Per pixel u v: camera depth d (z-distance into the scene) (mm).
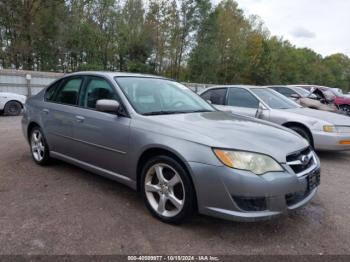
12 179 4156
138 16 35062
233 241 2793
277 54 56469
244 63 45969
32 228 2873
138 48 34969
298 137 3320
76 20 28703
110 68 35031
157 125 3156
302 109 6605
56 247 2582
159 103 3787
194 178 2771
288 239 2863
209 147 2746
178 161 2928
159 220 3119
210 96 7539
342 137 5645
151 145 3086
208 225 3061
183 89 4449
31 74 15930
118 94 3605
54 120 4344
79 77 4258
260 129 3266
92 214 3207
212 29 38969
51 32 27672
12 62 26172
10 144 6188
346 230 3068
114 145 3477
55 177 4297
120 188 3955
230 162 2650
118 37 33938
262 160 2686
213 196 2699
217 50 40969
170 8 36281
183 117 3420
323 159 6062
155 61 37750
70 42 29469
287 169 2762
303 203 2887
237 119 3652
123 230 2906
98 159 3740
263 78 48750
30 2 25656
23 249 2537
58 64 29891
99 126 3639
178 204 2959
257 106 6645
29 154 5441
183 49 38750
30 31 26078
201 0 36969
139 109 3477
